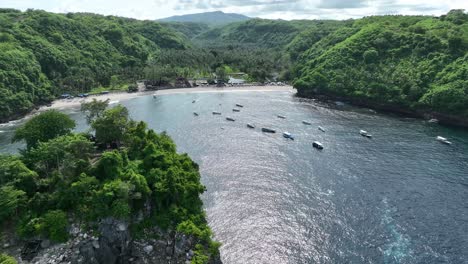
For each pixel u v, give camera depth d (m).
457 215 102.56
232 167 134.75
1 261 66.81
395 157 145.00
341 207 107.06
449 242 90.75
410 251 87.44
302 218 101.62
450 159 142.62
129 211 78.50
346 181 123.56
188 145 158.25
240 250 88.25
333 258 85.56
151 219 82.81
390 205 108.06
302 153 149.25
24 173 84.06
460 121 192.25
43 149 91.38
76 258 73.81
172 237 80.50
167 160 95.38
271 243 91.06
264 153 149.12
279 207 107.19
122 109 110.25
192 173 96.94
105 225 77.06
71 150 92.94
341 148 155.25
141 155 97.44
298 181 123.69
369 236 93.44
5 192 77.88
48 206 81.81
